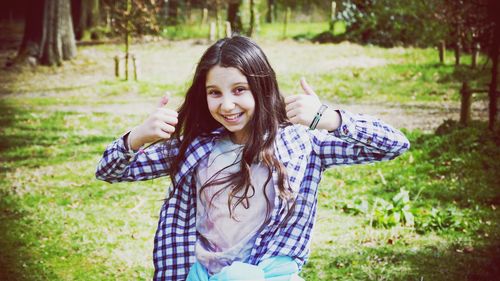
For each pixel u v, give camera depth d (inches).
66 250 256.1
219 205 107.9
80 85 758.5
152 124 105.0
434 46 922.1
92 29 1163.9
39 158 426.6
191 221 111.2
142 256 249.8
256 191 107.2
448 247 248.1
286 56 892.6
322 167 110.1
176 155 112.3
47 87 754.2
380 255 240.7
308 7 1312.7
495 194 314.3
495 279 215.6
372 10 1000.2
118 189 348.2
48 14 896.3
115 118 563.8
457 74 698.2
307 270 225.9
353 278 218.1
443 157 376.2
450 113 538.0
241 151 110.2
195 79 110.0
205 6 1264.8
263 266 103.3
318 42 1029.8
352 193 327.9
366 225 279.3
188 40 1098.7
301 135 109.7
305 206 106.3
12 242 265.9
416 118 523.5
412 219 278.5
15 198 333.7
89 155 432.8
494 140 392.2
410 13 965.8
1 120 561.3
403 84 676.7
